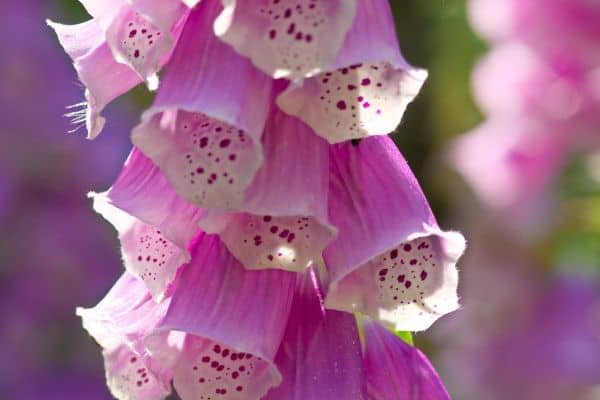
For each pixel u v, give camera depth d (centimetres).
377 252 69
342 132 68
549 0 110
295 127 68
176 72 68
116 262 118
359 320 73
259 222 68
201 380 69
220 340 69
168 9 67
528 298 117
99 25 69
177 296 69
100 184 118
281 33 66
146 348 69
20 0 118
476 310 119
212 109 67
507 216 115
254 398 69
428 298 69
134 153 70
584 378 115
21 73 116
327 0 66
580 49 111
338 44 66
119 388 71
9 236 114
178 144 67
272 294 69
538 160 115
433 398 72
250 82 67
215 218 68
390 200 69
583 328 116
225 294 69
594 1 109
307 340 70
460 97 131
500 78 115
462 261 120
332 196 69
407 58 133
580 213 115
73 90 119
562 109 113
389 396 72
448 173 124
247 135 67
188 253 69
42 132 116
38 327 114
